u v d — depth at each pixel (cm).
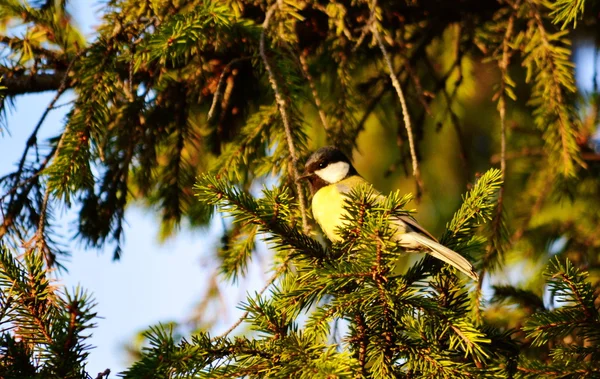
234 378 638
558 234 1305
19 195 991
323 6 1065
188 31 848
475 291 984
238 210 701
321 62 1192
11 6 1002
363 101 1194
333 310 678
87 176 904
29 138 995
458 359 760
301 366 619
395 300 668
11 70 1023
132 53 904
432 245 782
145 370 619
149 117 1102
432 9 1199
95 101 916
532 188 1346
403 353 680
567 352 697
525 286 1251
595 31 1309
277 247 746
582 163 1028
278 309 700
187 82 1096
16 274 636
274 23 949
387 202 683
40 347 614
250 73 1152
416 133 1240
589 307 675
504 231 1027
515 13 1062
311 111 1312
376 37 906
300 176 837
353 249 721
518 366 676
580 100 1314
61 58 1040
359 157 1634
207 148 1204
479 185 787
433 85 1440
